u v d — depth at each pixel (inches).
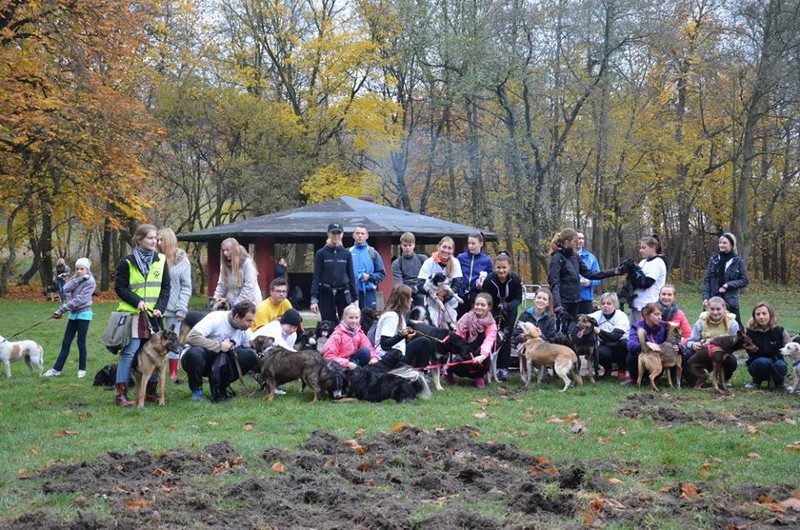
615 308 385.7
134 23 878.4
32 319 750.5
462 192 1510.8
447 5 1286.9
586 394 338.0
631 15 1163.3
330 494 182.4
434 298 360.2
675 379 368.8
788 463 218.5
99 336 573.0
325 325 362.9
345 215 866.8
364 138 1289.4
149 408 295.1
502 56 1181.7
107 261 1309.1
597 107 1244.5
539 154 1263.5
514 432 258.8
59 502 178.4
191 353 311.4
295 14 1360.7
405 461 212.5
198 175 1384.1
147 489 184.9
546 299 383.6
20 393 332.2
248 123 1269.7
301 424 264.7
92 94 874.8
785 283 1788.9
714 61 1261.1
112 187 947.3
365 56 1275.8
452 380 371.9
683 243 1525.6
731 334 365.4
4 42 819.4
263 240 872.3
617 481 196.5
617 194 1376.7
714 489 192.4
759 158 1508.4
